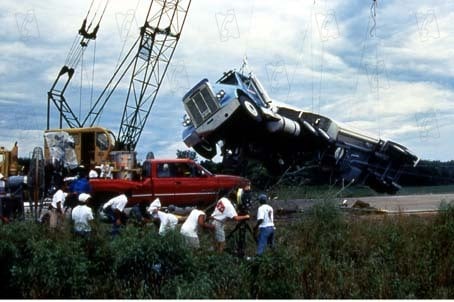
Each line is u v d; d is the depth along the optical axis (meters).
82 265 10.78
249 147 23.38
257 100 22.94
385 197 25.62
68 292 10.58
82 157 23.73
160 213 12.48
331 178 25.31
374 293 10.40
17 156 24.11
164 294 9.99
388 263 11.71
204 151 22.72
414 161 27.61
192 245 11.54
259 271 10.38
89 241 11.75
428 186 28.56
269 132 22.36
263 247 12.23
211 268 10.70
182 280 10.17
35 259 10.69
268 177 23.19
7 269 11.01
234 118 21.12
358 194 26.67
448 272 11.38
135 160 22.36
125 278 10.68
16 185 18.00
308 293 10.41
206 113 20.83
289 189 20.69
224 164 23.30
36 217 15.39
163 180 18.52
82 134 23.83
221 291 10.01
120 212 14.33
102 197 18.23
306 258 11.23
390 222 14.29
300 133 23.72
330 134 24.81
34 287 10.59
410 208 20.03
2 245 11.10
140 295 9.98
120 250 10.84
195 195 18.70
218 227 12.50
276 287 10.02
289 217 16.84
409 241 12.63
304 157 24.67
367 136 26.20
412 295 10.09
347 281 10.74
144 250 10.61
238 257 11.79
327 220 14.06
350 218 14.94
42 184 17.17
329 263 11.30
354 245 12.59
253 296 10.11
